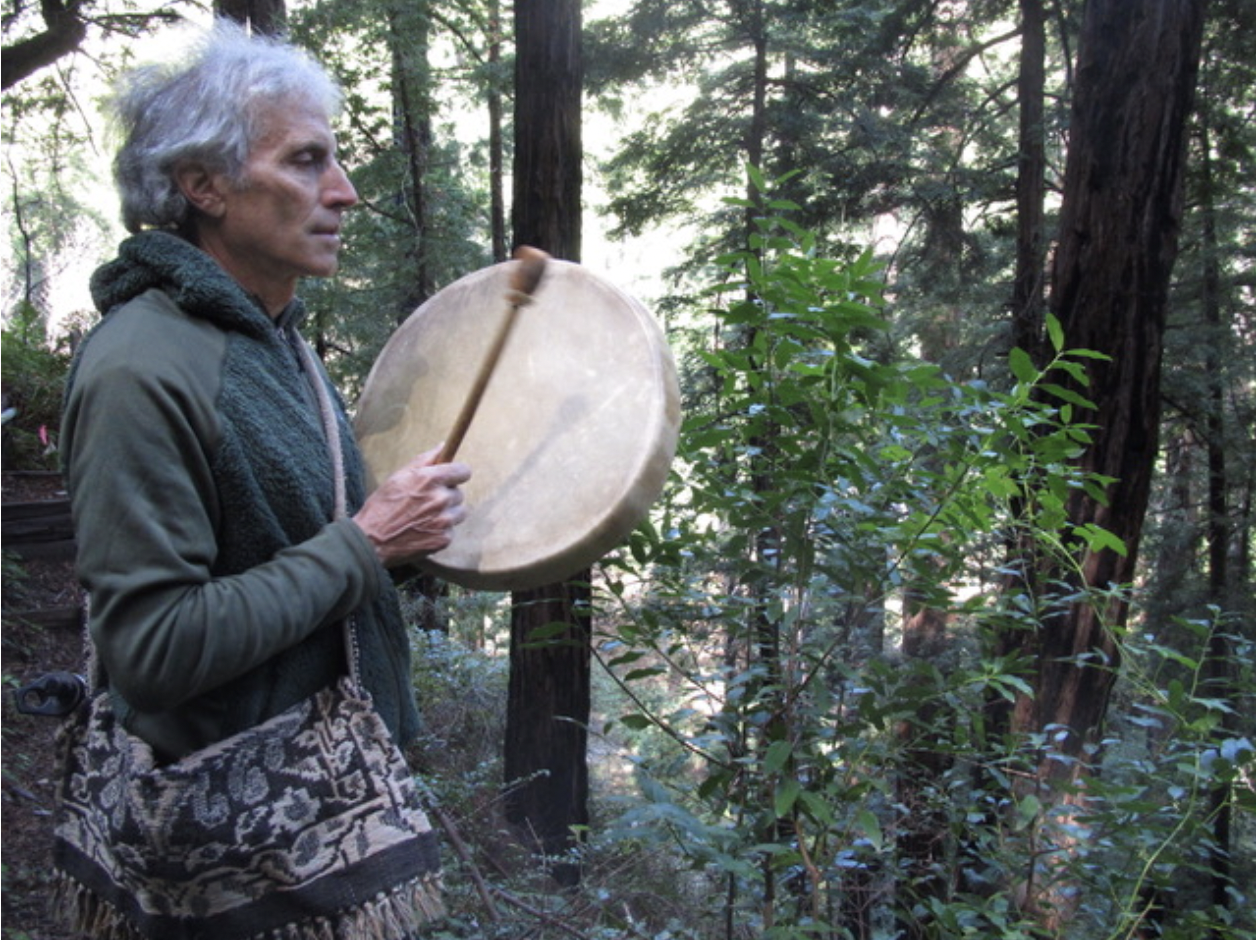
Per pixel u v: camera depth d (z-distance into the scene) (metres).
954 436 1.98
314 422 1.28
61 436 1.19
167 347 1.15
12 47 9.93
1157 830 2.09
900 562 2.00
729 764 2.03
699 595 2.06
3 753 5.14
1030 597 2.34
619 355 1.48
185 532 1.10
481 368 1.35
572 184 6.78
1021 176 9.94
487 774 5.66
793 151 11.20
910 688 1.92
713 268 11.21
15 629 6.55
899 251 11.27
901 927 2.65
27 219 16.09
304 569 1.16
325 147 1.30
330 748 1.22
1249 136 10.45
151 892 1.18
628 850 2.91
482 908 3.25
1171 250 5.13
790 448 1.95
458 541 1.46
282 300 1.35
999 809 2.57
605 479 1.38
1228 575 11.57
